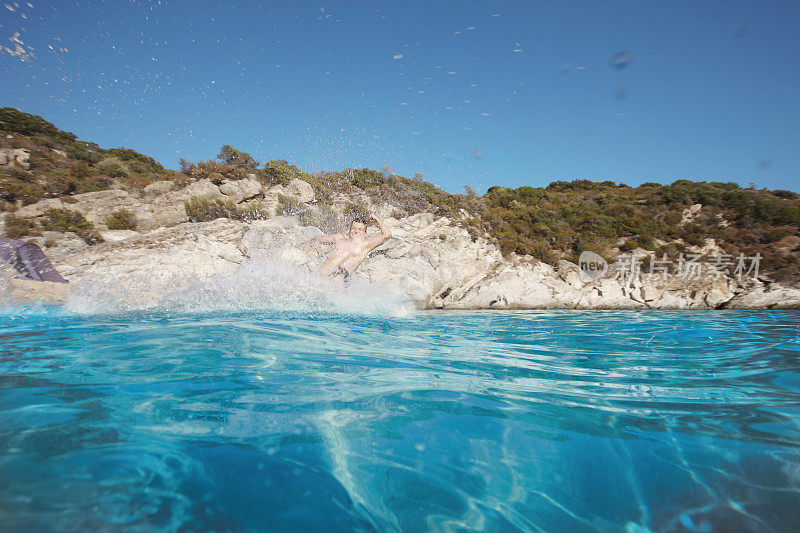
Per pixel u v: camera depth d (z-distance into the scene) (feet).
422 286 29.43
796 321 19.63
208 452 3.84
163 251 25.27
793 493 3.39
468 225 38.24
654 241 43.06
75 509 2.81
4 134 39.65
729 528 2.92
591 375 7.45
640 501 3.28
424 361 8.36
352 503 3.13
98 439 3.98
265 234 28.89
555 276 35.73
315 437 4.29
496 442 4.32
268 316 14.46
